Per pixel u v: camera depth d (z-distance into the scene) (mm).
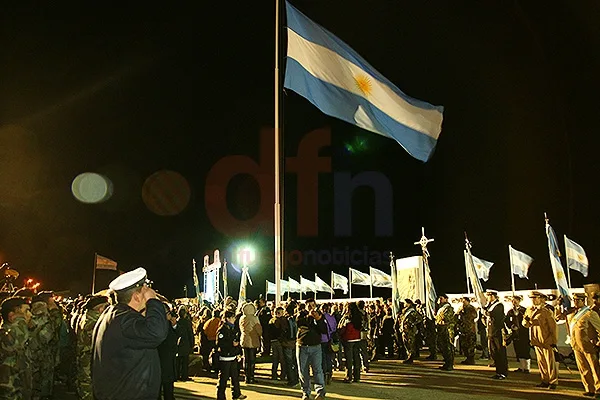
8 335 8461
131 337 4387
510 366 16734
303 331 11133
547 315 12234
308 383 11141
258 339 14133
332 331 13750
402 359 19391
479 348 21578
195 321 22547
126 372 4371
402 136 14148
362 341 15680
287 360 13492
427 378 14266
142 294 4883
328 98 14156
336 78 14156
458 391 12047
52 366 10922
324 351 13516
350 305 14195
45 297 11438
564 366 16641
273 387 13336
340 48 14289
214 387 13664
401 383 13430
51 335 10336
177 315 15062
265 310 18781
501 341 13852
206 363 16594
